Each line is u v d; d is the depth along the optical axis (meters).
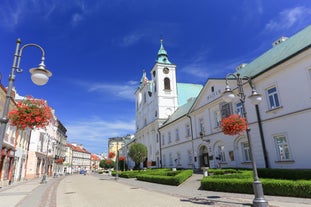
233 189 12.01
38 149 40.47
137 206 9.54
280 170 14.48
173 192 13.80
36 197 13.80
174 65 50.78
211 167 25.73
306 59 15.16
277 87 17.30
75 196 13.96
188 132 32.81
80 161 115.69
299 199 9.15
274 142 17.41
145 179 24.45
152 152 46.75
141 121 58.88
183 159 33.28
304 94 15.16
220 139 24.44
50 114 10.02
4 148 22.31
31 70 6.82
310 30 17.52
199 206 8.91
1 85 18.80
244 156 21.14
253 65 22.94
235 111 22.16
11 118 9.37
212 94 26.11
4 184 22.83
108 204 10.38
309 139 14.63
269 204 8.55
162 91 48.25
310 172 12.64
